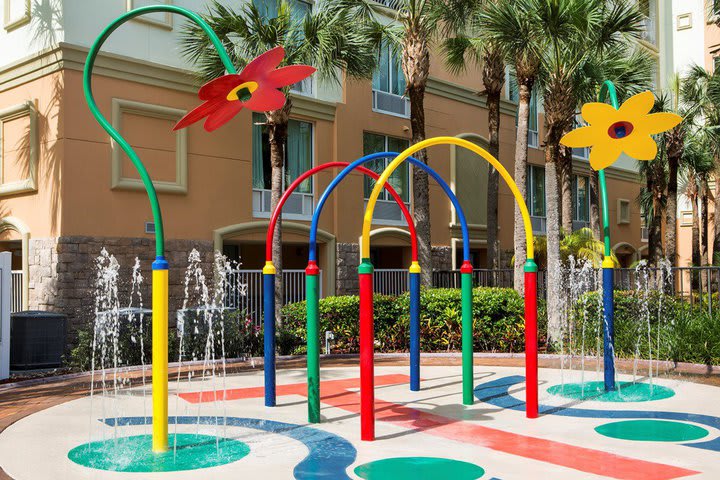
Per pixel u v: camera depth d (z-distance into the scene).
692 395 8.87
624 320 13.39
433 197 23.19
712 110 22.39
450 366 11.98
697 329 11.98
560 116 14.13
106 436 6.91
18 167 15.64
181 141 16.23
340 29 15.27
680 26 31.47
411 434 6.85
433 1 17.22
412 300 9.44
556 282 14.02
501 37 14.05
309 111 19.22
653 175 24.00
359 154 20.70
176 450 6.29
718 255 24.22
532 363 7.59
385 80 21.91
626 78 17.91
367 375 6.60
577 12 12.99
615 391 9.17
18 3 15.77
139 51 15.63
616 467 5.54
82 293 14.46
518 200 7.61
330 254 19.66
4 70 15.81
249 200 17.67
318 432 6.99
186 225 16.31
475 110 25.20
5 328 11.25
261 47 14.63
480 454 6.03
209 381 10.66
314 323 7.53
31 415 8.02
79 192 14.57
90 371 11.98
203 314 13.57
